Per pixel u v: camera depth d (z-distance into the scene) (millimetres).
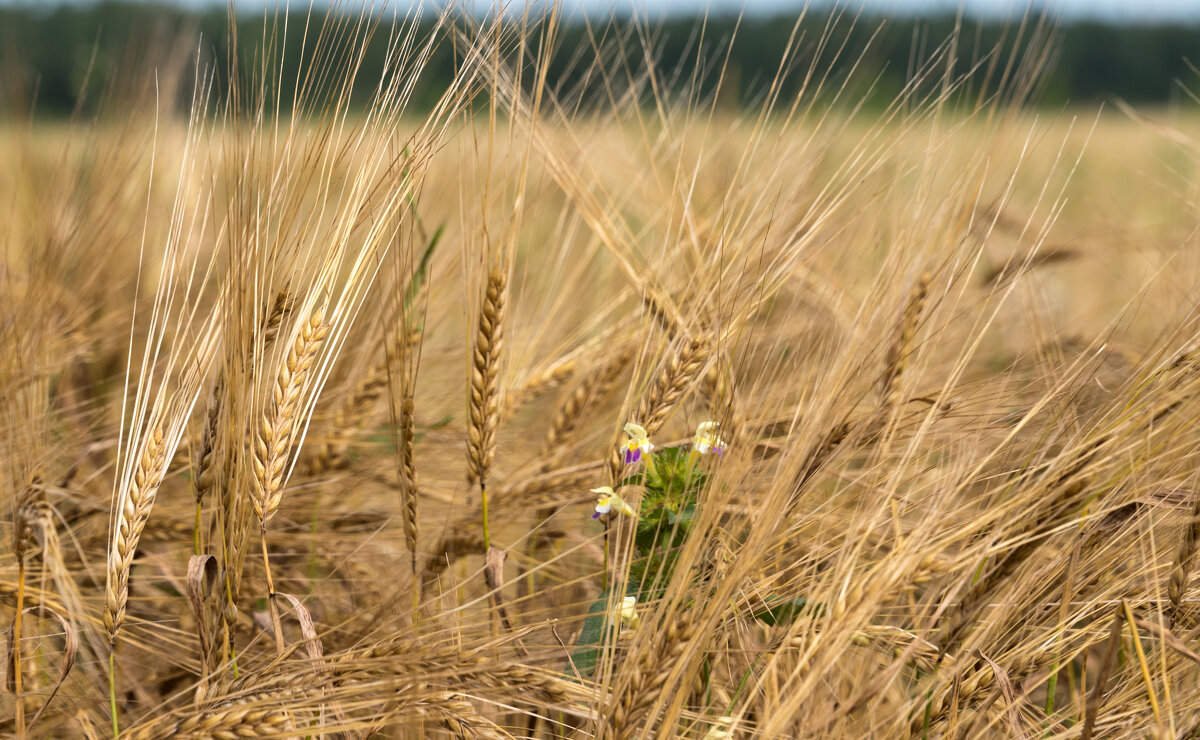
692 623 1406
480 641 1478
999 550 1428
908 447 1456
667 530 1484
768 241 1510
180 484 1691
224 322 1448
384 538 1653
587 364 1668
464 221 1559
